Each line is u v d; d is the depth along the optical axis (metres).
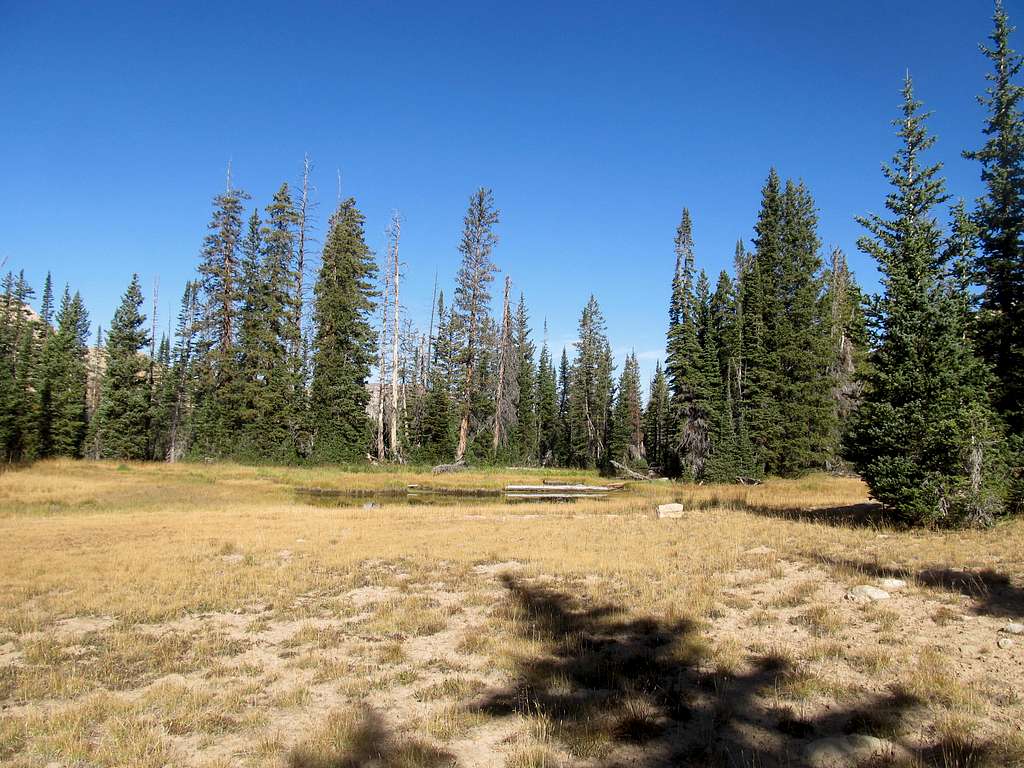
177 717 5.86
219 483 35.28
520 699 6.16
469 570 12.38
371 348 47.88
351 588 11.21
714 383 44.50
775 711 5.65
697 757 4.89
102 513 24.00
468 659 7.40
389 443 58.50
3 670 7.23
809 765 4.72
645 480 46.06
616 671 6.69
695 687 6.25
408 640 8.24
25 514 23.28
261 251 47.38
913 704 5.54
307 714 6.04
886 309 15.55
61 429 53.88
